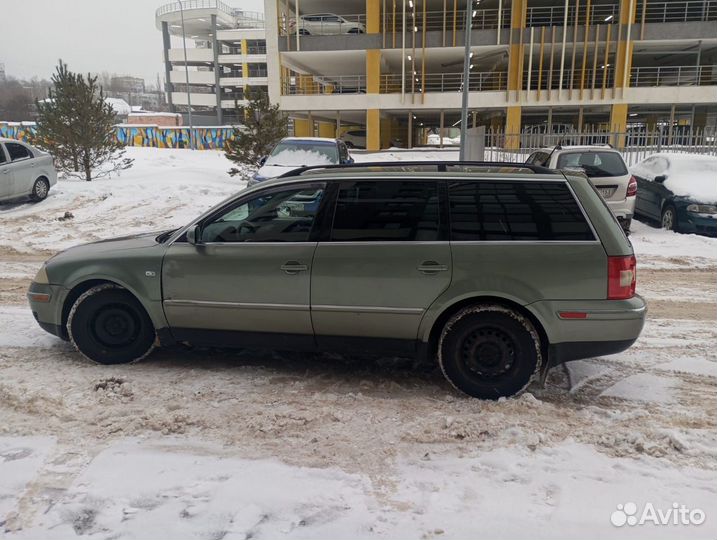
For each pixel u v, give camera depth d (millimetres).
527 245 4035
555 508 2816
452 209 4172
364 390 4309
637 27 31172
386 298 4168
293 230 4379
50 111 17281
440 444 3463
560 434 3584
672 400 4148
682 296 7293
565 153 11336
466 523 2703
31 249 10133
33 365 4715
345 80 42156
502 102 32500
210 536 2602
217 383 4395
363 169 4473
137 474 3096
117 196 15234
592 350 4043
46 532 2627
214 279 4449
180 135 44562
